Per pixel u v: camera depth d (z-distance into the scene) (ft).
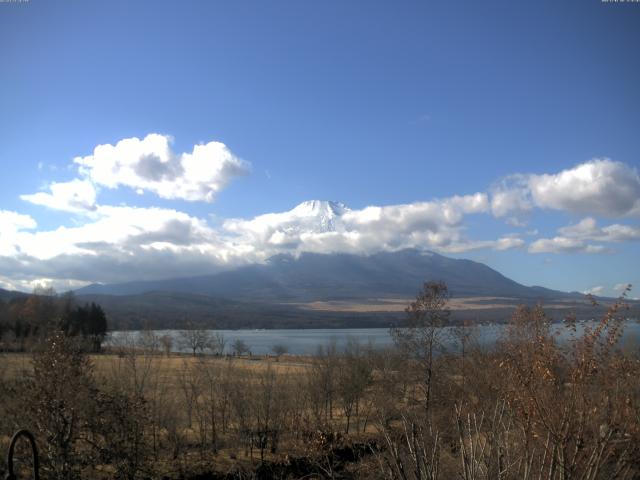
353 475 108.68
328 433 139.64
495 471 49.14
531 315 71.46
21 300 370.12
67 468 103.65
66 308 369.09
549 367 46.34
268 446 155.63
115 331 539.29
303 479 128.16
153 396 155.94
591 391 44.86
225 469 138.31
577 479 44.16
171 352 419.95
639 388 44.80
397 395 163.73
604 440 43.98
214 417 167.84
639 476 45.78
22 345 171.32
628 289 45.60
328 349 336.70
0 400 105.09
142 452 119.65
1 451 100.58
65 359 106.52
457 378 144.05
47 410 101.96
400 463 49.44
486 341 143.33
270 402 165.58
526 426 46.85
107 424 110.83
